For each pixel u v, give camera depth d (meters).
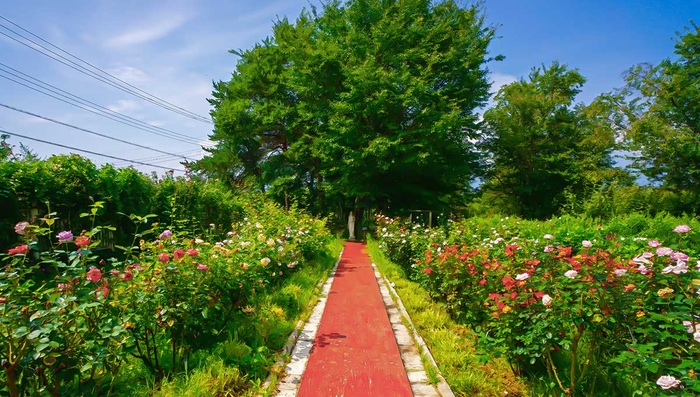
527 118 26.80
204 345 3.48
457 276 4.70
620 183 22.06
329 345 4.12
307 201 25.77
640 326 2.79
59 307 2.11
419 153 17.20
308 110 21.39
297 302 5.52
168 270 3.07
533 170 26.94
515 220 9.51
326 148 19.55
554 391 2.89
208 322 3.42
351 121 17.91
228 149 27.47
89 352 2.27
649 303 2.81
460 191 26.30
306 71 19.86
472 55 19.91
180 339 3.26
